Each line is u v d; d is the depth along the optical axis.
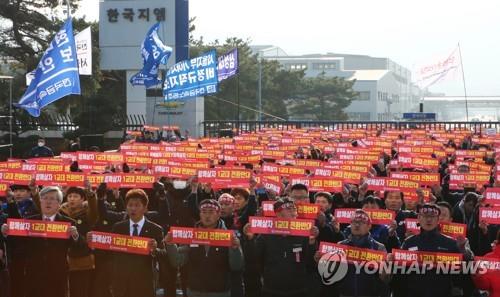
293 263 8.72
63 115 43.34
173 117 42.12
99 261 9.43
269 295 8.80
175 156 18.61
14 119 39.56
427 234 8.38
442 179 16.70
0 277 9.78
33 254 9.05
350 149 20.72
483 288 8.16
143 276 8.64
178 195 11.78
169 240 8.55
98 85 43.28
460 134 32.97
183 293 10.02
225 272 8.63
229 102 62.44
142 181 11.87
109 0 42.19
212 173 12.66
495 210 9.81
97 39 44.47
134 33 42.03
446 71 53.31
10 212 10.22
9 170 12.83
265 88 78.12
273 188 12.44
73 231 8.83
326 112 93.00
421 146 23.16
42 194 9.10
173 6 41.22
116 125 41.97
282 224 8.71
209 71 29.03
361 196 12.14
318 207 9.66
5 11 40.69
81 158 16.72
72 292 9.84
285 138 26.66
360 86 136.38
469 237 10.80
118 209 11.94
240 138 26.81
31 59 39.88
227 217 10.17
